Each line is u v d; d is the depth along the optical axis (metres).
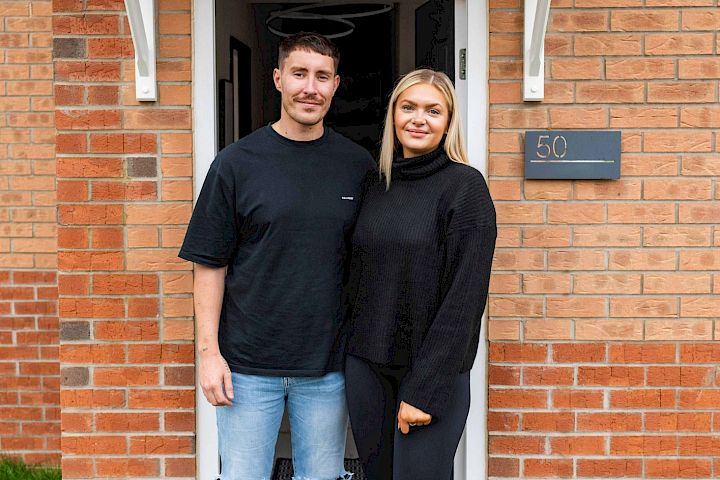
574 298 2.99
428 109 2.34
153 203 2.97
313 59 2.36
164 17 2.95
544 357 3.01
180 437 3.03
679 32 2.96
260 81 4.45
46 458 4.32
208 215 2.41
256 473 2.52
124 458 3.04
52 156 4.20
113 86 2.95
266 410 2.48
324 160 2.46
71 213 2.98
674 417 3.03
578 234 2.98
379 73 4.58
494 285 2.99
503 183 2.97
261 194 2.38
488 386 3.02
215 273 2.48
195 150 2.98
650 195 2.98
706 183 2.98
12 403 4.30
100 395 3.02
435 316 2.27
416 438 2.31
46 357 4.29
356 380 2.40
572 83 2.96
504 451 3.03
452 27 3.07
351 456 4.07
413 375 2.24
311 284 2.40
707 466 3.04
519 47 2.95
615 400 3.02
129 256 2.99
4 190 4.22
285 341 2.43
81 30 2.94
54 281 4.25
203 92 2.97
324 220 2.40
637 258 2.99
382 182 2.43
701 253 2.99
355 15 4.50
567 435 3.03
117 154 2.96
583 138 2.95
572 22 2.95
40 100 4.18
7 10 4.14
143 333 3.00
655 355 3.02
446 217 2.27
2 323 4.27
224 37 3.43
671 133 2.97
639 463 3.04
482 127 2.97
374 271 2.33
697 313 3.00
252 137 2.46
